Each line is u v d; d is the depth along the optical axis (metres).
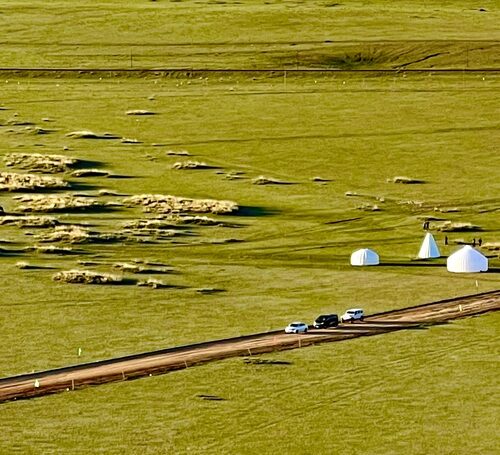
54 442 188.62
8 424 194.12
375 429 194.75
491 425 196.62
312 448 188.00
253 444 189.00
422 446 189.12
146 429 193.38
